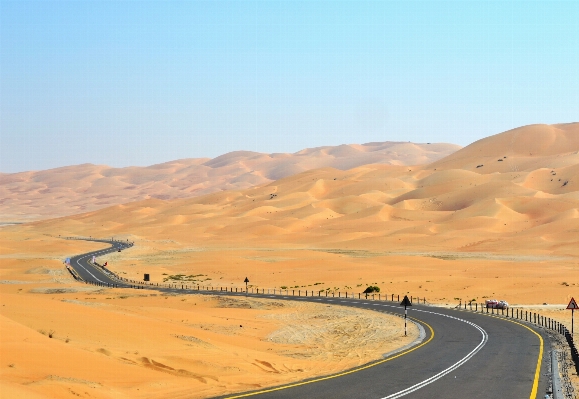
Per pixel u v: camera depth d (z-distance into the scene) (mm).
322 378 27969
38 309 37906
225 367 29266
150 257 145625
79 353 26984
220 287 90938
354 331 50125
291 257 146875
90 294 76625
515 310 62906
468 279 93625
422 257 133875
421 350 37875
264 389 24938
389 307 65875
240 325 52625
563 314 60281
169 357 29625
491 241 184375
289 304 69375
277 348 40469
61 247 161125
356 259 135250
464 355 35656
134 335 34344
